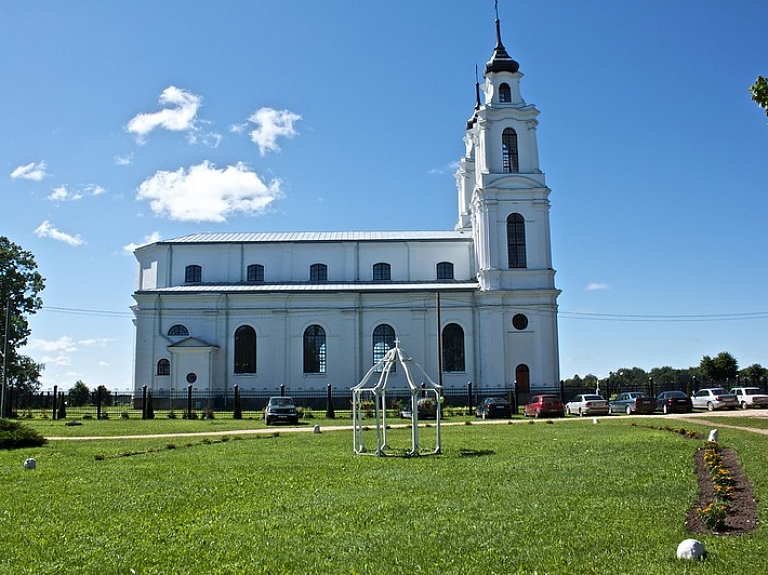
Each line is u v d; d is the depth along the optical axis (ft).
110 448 93.09
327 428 133.08
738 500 47.47
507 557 34.81
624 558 34.01
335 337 214.07
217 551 36.83
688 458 68.23
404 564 34.01
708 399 175.32
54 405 183.01
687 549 33.73
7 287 215.31
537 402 169.78
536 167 215.92
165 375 208.85
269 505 48.49
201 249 231.50
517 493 51.08
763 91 47.09
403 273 231.71
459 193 253.44
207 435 117.60
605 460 68.33
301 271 231.91
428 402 164.04
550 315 209.15
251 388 211.20
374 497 50.72
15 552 37.29
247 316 213.87
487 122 217.15
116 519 44.83
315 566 33.99
